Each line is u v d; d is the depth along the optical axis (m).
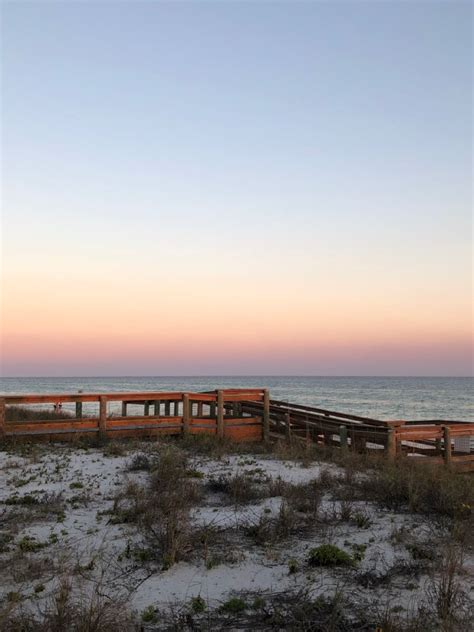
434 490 9.54
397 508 8.99
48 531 7.91
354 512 8.66
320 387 135.25
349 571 6.48
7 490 10.27
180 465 11.98
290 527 7.85
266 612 5.43
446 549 7.02
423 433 14.84
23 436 14.98
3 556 6.96
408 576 6.29
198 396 16.89
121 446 14.51
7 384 149.75
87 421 15.64
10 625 5.07
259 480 11.06
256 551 7.11
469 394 97.06
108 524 8.14
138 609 5.55
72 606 5.52
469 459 15.23
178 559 6.78
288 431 16.91
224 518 8.38
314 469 12.59
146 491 9.86
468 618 5.25
